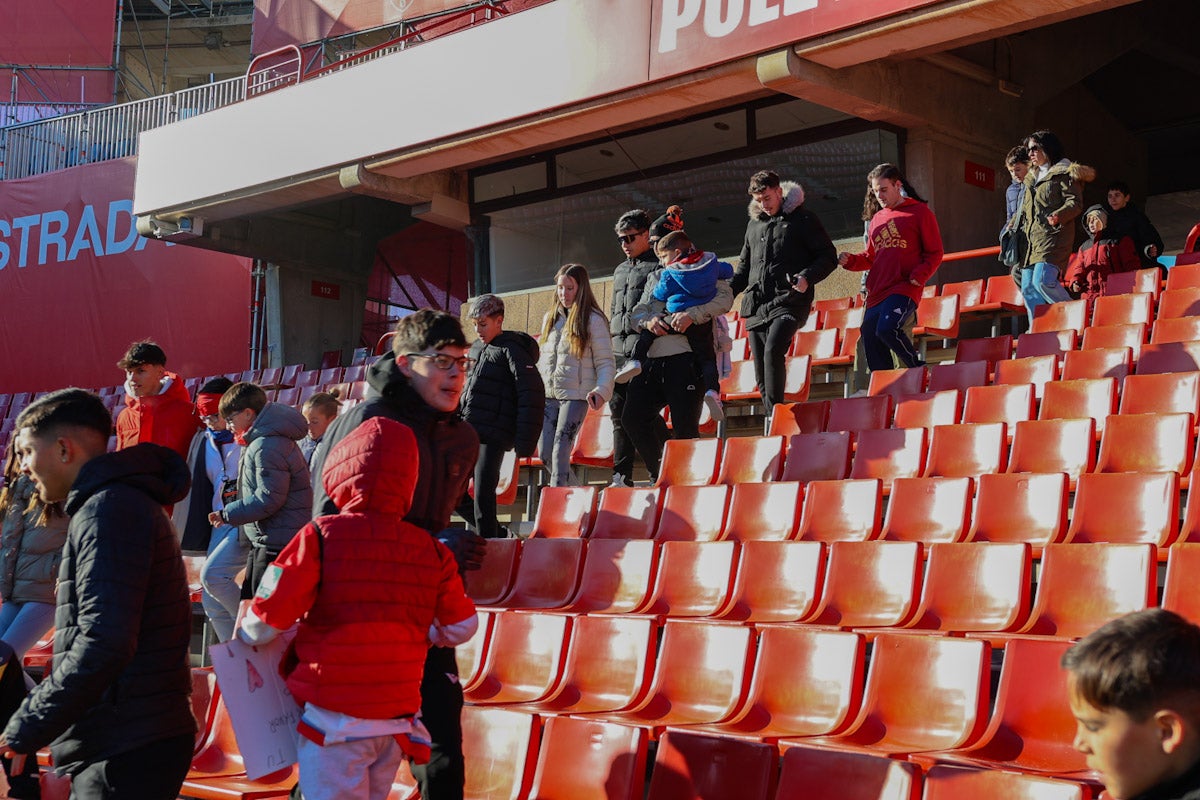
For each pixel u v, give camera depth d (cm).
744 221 1327
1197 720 166
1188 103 1666
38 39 2295
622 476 746
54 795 432
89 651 277
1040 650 378
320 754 291
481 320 617
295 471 563
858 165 1224
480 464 617
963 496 565
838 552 512
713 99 1134
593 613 563
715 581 542
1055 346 826
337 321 1900
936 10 940
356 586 293
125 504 290
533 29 1234
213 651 300
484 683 502
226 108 1557
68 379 1964
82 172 1977
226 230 1727
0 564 467
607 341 694
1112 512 524
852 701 411
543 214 1499
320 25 1769
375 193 1461
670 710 448
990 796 308
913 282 759
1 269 2028
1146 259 973
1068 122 1565
